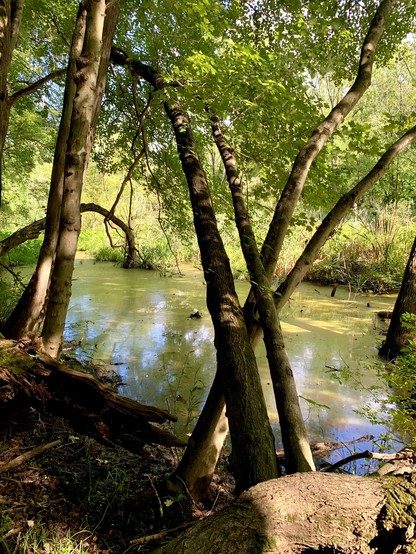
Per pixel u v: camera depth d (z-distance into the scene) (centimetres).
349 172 352
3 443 261
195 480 237
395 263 960
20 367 214
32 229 462
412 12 409
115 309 739
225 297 225
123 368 465
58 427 289
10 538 192
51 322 253
